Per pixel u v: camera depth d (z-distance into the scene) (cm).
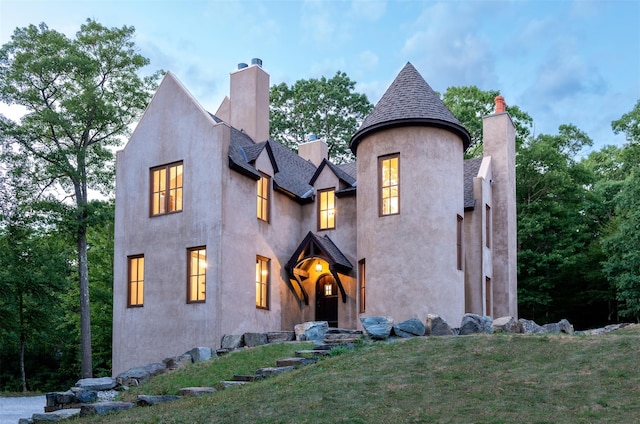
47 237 3109
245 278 2156
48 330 3781
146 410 1272
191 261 2131
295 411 1088
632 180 3262
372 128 2172
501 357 1316
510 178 2797
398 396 1120
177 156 2212
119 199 2325
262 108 2773
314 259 2472
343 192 2453
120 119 3108
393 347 1501
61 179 2998
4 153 2838
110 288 3831
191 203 2144
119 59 3094
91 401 1562
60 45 2928
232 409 1148
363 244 2189
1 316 3409
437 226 2086
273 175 2409
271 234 2356
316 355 1580
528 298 3553
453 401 1072
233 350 1864
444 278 2062
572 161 4141
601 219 4134
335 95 5156
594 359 1244
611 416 953
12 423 1628
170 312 2117
